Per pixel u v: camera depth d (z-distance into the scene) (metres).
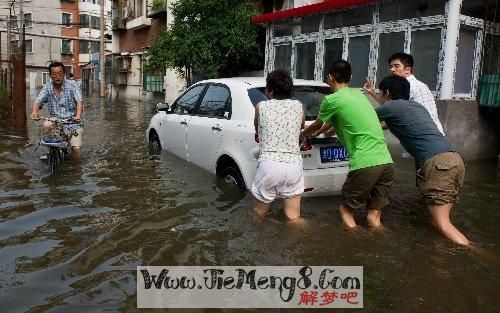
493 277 3.20
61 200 4.73
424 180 4.04
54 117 6.41
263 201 4.03
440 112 8.18
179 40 14.17
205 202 4.65
